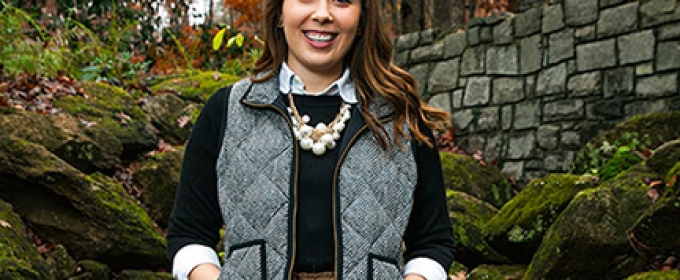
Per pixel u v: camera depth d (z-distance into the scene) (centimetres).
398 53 803
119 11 794
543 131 644
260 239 156
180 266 164
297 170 159
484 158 697
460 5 971
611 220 393
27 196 430
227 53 801
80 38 691
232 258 158
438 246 171
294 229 156
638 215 391
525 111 662
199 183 169
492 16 696
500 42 689
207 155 168
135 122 525
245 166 160
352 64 172
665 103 557
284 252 155
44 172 423
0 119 448
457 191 565
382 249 157
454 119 731
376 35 174
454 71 735
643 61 573
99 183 450
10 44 520
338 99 168
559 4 636
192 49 808
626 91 583
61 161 434
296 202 157
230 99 169
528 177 655
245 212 158
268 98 166
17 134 448
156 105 579
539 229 455
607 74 597
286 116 162
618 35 591
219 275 158
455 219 493
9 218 404
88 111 505
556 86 636
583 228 396
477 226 492
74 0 748
